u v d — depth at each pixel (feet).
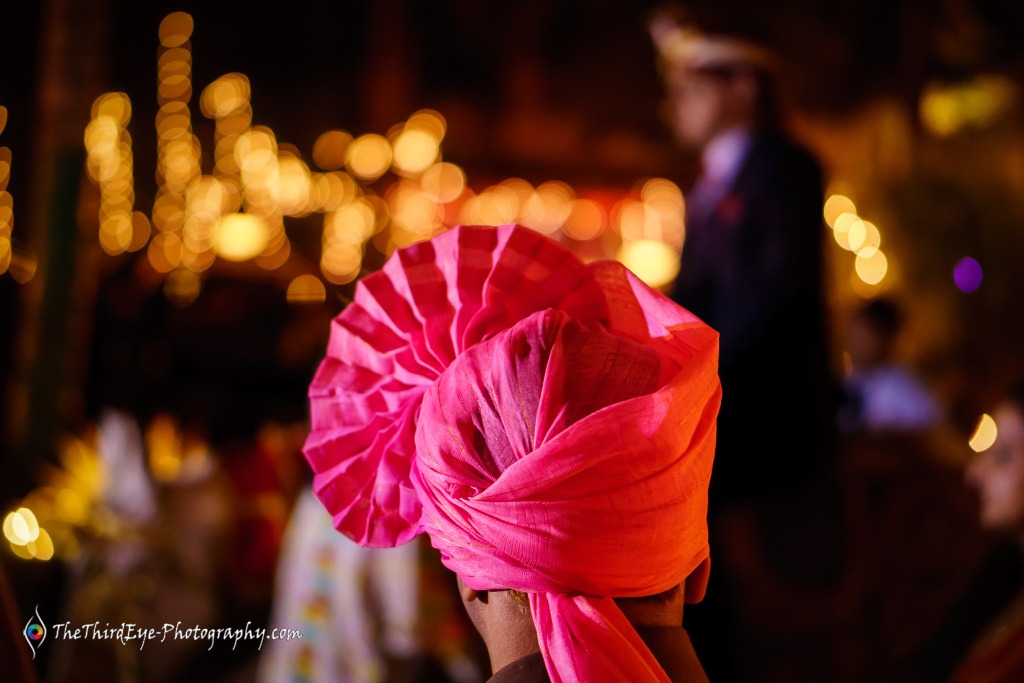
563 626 4.00
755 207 10.91
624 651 3.97
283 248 29.81
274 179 35.91
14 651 5.25
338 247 37.76
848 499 14.49
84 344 15.23
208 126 43.29
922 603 14.32
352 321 4.85
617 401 4.18
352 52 54.13
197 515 13.60
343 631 10.80
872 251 26.99
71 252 15.23
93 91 15.58
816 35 30.55
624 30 56.70
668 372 4.51
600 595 4.07
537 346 4.17
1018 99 25.52
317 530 11.20
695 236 11.33
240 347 16.25
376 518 4.69
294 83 52.47
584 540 3.98
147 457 13.52
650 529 4.04
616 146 56.18
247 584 14.43
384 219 43.78
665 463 4.07
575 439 3.98
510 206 47.57
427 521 4.45
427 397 4.37
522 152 56.44
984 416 12.38
